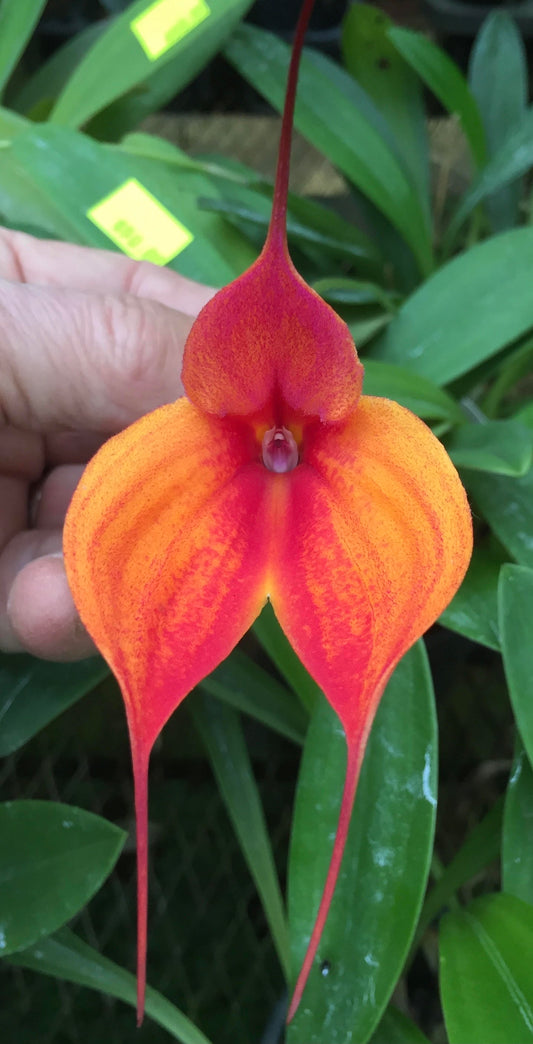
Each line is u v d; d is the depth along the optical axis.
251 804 0.17
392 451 0.09
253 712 0.17
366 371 0.16
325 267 0.22
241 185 0.21
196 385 0.09
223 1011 0.20
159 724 0.08
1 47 0.21
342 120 0.21
